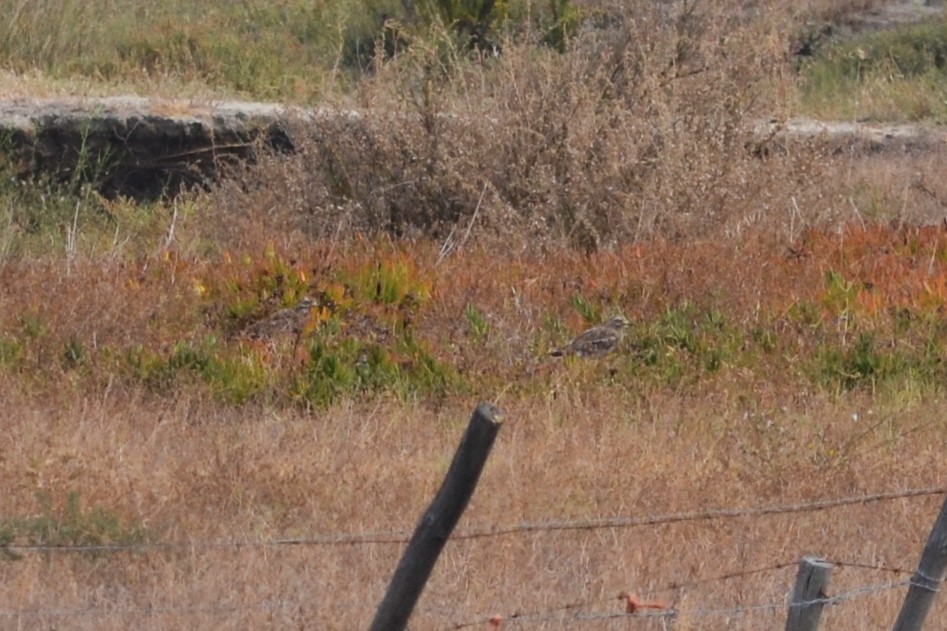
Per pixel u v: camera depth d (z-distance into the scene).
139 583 20.14
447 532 13.93
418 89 46.16
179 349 31.53
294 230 43.03
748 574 20.25
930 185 54.09
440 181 43.56
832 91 72.69
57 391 29.31
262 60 68.31
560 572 20.72
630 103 45.06
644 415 29.08
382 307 34.97
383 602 14.17
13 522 21.11
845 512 23.77
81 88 59.50
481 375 31.25
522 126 43.19
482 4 68.81
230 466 23.94
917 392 31.39
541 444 26.28
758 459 25.78
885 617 19.98
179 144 53.88
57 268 37.00
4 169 50.69
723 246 39.56
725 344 33.16
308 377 31.05
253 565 20.41
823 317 34.94
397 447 26.56
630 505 23.12
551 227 42.19
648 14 48.16
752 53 48.06
